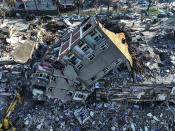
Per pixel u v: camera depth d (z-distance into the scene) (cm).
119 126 2436
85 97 2577
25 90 2739
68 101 2641
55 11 5362
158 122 2481
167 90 2481
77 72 2430
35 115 2489
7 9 4991
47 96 2592
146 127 2430
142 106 2667
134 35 3588
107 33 2239
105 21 3856
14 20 4719
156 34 3734
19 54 3244
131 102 2670
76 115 2473
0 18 4803
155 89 2491
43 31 3919
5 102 2625
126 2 6116
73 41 2338
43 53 3306
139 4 6025
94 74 2478
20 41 3531
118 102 2633
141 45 3281
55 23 4178
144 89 2509
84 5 5800
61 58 2350
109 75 2591
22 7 5438
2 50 3319
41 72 2280
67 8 5444
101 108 2584
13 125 2391
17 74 2831
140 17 4922
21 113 2517
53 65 2480
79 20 4731
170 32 3750
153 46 3297
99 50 2269
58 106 2605
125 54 2472
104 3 5956
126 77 2567
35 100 2641
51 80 2341
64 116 2505
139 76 2577
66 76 2306
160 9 5666
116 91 2530
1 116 2478
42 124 2409
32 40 3562
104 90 2519
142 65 2795
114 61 2406
